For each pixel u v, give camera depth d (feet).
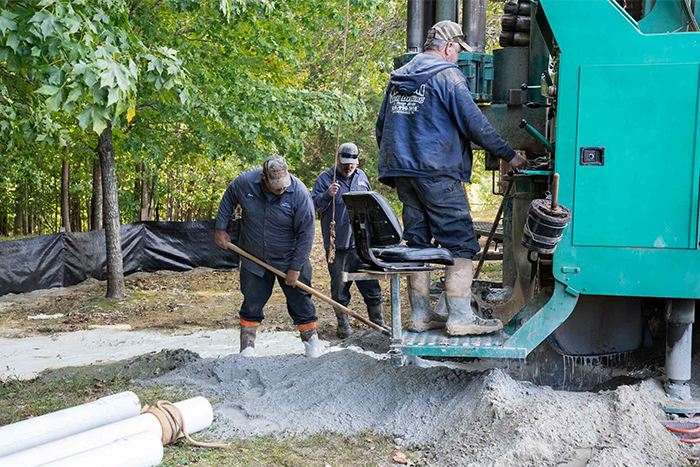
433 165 13.14
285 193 17.69
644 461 10.62
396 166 13.39
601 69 12.31
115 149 46.83
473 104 13.14
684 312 12.90
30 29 14.08
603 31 12.28
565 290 12.60
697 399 13.20
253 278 18.42
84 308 31.60
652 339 15.42
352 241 22.17
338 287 22.49
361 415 13.29
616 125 12.31
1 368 19.40
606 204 12.41
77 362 20.11
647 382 13.38
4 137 22.20
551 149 13.37
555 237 11.89
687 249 12.23
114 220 34.81
